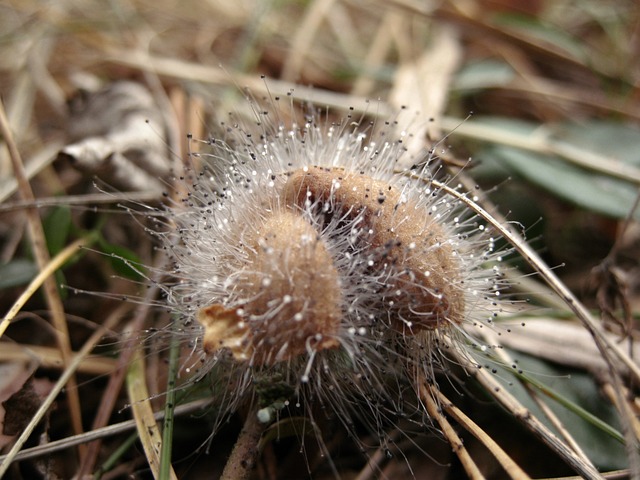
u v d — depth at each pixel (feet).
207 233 0.19
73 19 0.37
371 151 0.21
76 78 0.33
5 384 0.20
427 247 0.18
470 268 0.20
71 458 0.19
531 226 0.25
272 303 0.16
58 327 0.22
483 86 0.35
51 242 0.24
